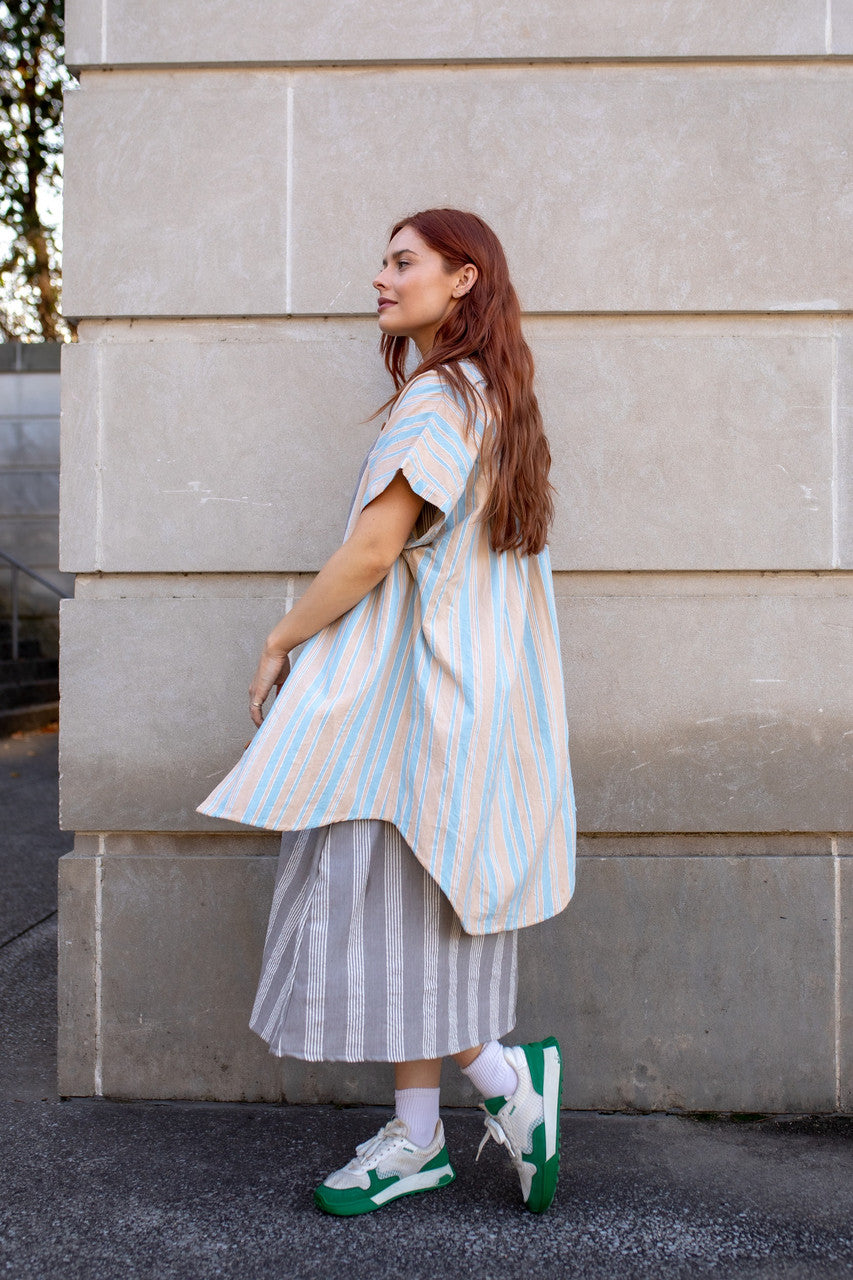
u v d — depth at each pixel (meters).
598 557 2.14
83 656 2.17
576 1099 2.16
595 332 2.16
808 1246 1.66
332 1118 2.09
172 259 2.15
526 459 1.69
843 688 2.15
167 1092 2.17
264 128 2.15
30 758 6.94
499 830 1.67
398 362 1.94
